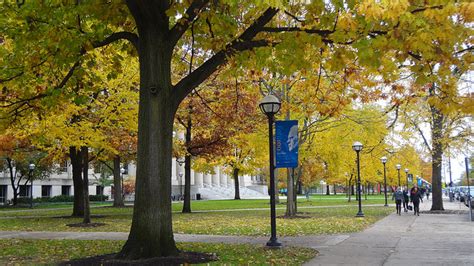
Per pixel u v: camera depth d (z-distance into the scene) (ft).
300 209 105.50
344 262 31.04
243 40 34.63
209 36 38.17
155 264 29.27
